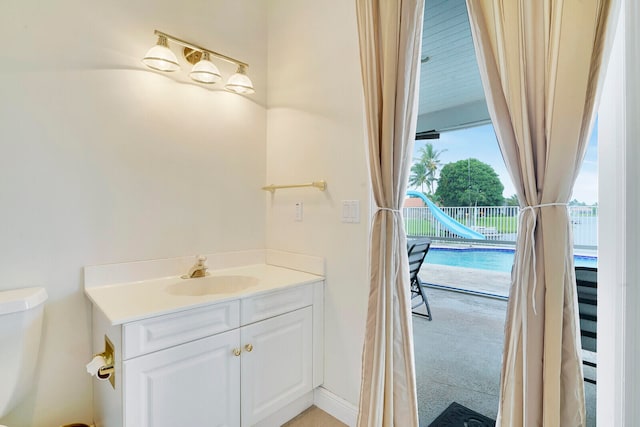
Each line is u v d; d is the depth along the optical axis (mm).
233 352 1320
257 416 1398
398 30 1266
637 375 927
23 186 1264
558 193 911
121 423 1056
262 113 2076
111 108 1479
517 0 970
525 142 952
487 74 1045
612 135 967
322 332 1700
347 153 1607
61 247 1350
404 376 1312
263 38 2082
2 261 1218
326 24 1714
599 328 999
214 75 1662
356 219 1564
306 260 1807
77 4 1382
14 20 1243
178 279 1632
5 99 1226
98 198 1445
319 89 1751
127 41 1523
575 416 901
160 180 1640
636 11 927
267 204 2086
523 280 953
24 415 1252
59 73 1341
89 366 1092
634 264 932
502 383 1022
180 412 1167
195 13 1763
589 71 865
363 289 1530
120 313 1093
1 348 1092
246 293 1366
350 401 1567
